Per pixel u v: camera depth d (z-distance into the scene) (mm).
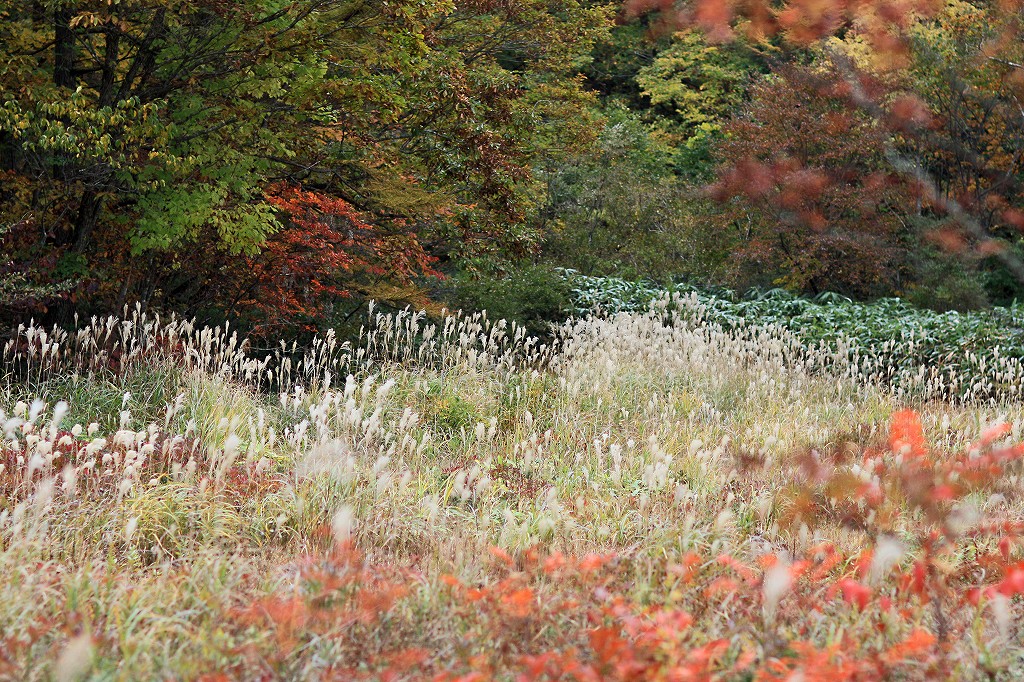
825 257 20297
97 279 12852
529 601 4645
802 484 5438
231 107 12641
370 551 6035
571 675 4059
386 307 16969
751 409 12016
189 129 12477
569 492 8125
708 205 22609
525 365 12734
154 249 13703
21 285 11547
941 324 17094
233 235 12695
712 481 8141
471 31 19219
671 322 19359
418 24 13000
